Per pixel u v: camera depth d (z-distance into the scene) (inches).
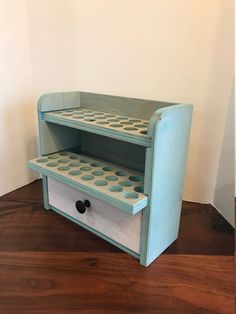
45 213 43.1
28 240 36.7
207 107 39.9
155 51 39.7
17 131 48.3
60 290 28.9
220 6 35.2
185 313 26.6
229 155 39.5
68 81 46.8
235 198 39.3
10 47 43.9
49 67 47.0
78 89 46.6
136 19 39.4
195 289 29.4
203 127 41.1
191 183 45.1
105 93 44.8
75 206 39.4
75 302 27.5
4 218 41.5
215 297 28.4
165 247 35.3
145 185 29.8
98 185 33.1
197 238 37.7
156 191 30.2
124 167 41.2
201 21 36.5
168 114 28.1
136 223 32.1
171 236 36.1
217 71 37.8
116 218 34.4
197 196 45.6
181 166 33.9
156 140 27.5
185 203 46.0
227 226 40.3
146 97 42.3
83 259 33.4
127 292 28.9
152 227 31.3
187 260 33.5
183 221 41.3
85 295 28.4
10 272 31.1
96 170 37.9
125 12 39.7
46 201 43.6
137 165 40.2
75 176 35.6
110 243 36.4
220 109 39.5
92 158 44.1
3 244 35.8
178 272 31.6
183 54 38.5
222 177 41.8
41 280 30.1
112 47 42.1
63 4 42.7
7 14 42.4
